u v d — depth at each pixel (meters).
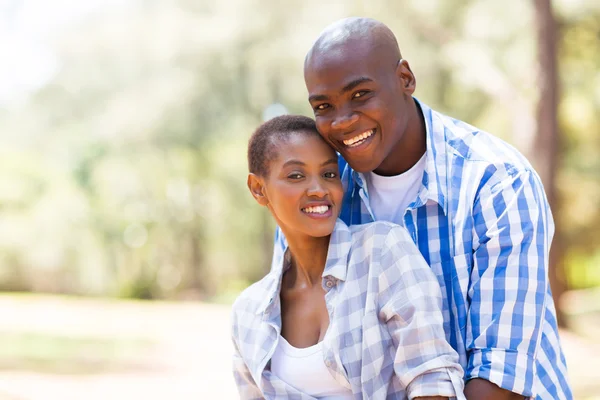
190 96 20.81
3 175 25.58
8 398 9.41
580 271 28.23
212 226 27.77
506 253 2.57
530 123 14.02
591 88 16.08
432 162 2.81
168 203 26.66
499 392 2.47
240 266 28.52
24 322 18.03
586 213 19.41
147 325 18.16
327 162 2.73
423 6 14.48
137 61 20.67
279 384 2.65
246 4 17.92
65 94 24.70
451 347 2.55
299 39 16.23
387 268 2.61
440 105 16.50
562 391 2.77
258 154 2.80
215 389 10.21
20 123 26.80
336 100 2.69
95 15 21.11
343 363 2.57
